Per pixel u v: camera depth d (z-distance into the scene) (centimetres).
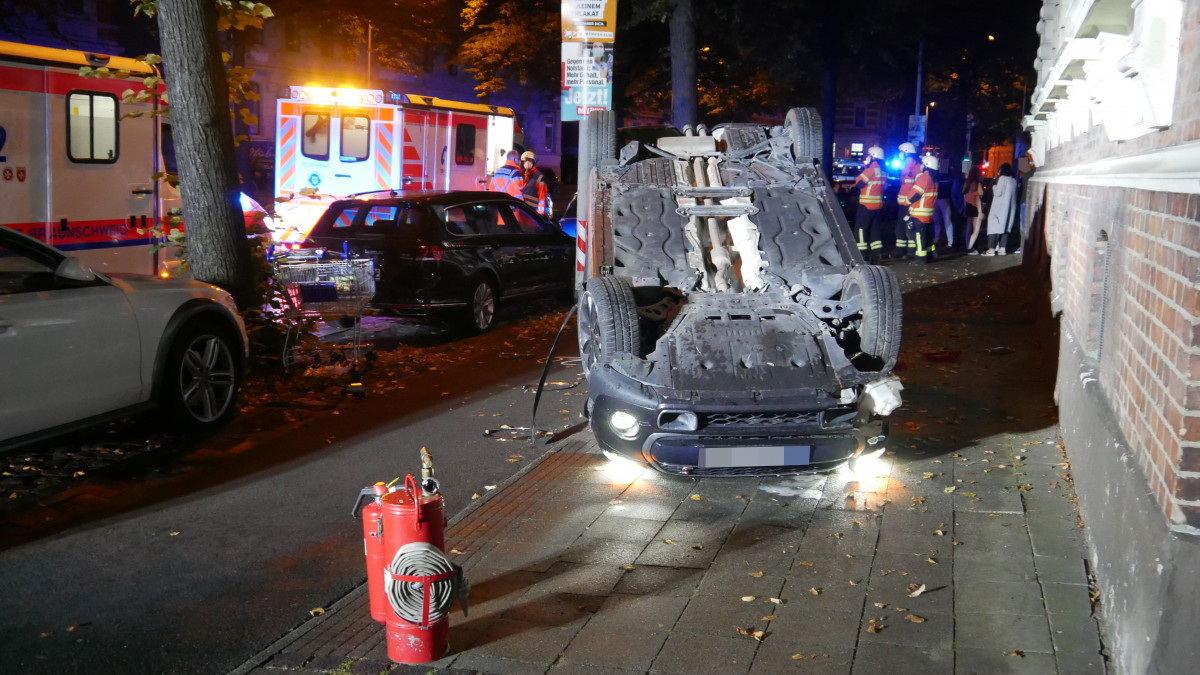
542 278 1267
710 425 579
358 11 2873
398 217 1125
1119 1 580
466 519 561
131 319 648
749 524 549
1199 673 318
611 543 524
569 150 5678
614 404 592
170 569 502
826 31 2606
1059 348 814
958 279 1612
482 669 398
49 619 448
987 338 1088
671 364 596
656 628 430
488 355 1034
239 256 859
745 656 404
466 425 763
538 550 516
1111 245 539
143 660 412
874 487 604
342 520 568
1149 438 392
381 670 397
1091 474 511
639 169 805
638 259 709
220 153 845
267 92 4200
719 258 713
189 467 658
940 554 502
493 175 1736
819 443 578
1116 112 526
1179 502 333
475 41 3294
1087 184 696
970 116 4319
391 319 1275
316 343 912
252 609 459
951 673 388
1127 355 460
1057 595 452
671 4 1681
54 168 1055
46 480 627
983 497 583
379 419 779
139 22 2988
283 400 825
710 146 835
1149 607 344
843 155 6919
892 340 632
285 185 1680
